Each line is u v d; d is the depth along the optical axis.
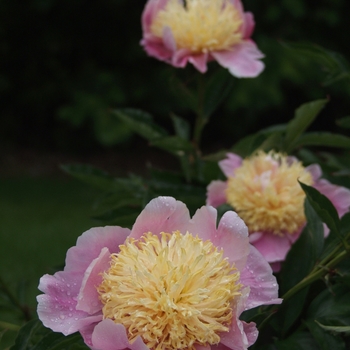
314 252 0.97
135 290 0.84
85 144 3.50
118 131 3.16
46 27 3.33
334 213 0.93
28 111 3.51
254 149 1.14
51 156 3.41
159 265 0.85
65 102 3.50
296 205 1.04
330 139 1.14
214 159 1.16
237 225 0.87
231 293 0.84
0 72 3.39
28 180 3.05
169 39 1.13
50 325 0.84
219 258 0.85
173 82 1.23
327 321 0.94
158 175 1.19
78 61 3.44
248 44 1.17
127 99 3.34
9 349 0.92
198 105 1.22
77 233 2.30
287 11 3.08
